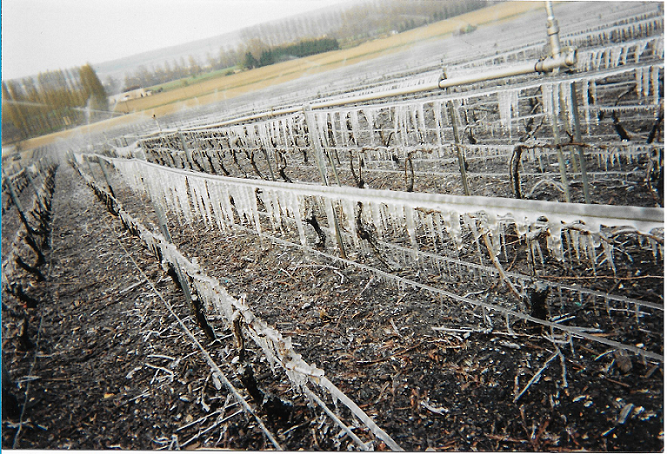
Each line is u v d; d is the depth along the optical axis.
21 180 9.52
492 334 1.96
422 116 3.96
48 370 2.59
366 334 2.22
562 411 1.49
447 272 2.56
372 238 2.62
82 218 6.64
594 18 10.57
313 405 1.75
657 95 3.00
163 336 2.66
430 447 1.49
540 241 2.58
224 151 8.66
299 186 2.51
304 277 2.97
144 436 1.86
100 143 12.65
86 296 3.61
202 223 4.62
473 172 4.37
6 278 4.08
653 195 2.94
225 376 2.11
